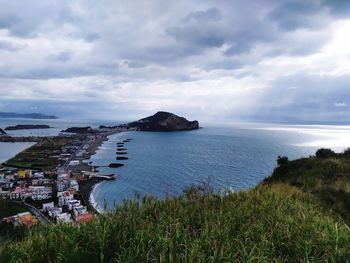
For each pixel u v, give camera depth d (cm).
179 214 778
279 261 549
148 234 630
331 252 578
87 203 6406
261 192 1120
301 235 658
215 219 752
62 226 720
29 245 616
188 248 566
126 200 888
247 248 579
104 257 589
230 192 1079
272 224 722
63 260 575
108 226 678
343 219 970
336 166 1748
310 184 1492
